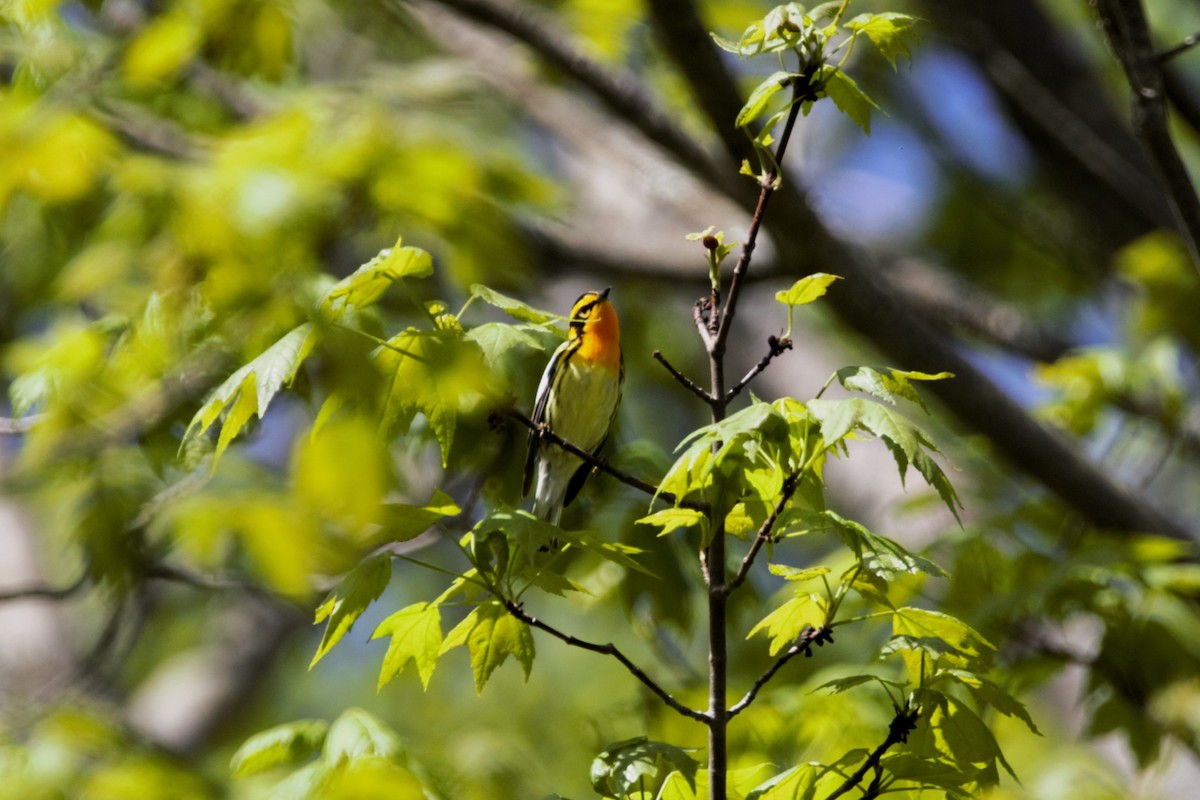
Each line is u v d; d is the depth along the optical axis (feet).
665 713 34.32
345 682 72.95
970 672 20.40
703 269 45.78
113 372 28.09
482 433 32.45
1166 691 32.19
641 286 57.36
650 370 63.36
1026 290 63.31
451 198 30.45
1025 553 34.83
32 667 47.96
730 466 19.11
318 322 18.76
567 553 32.40
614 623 49.32
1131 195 47.80
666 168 50.83
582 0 43.60
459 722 64.90
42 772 22.98
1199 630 34.09
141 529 32.60
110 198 29.22
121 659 46.78
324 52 57.06
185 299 25.55
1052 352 49.75
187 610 72.84
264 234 25.03
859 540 18.76
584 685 65.92
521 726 63.82
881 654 20.57
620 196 59.98
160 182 25.54
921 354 37.63
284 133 28.96
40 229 34.58
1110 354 39.06
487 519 20.03
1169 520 39.19
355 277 20.25
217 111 41.78
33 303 36.81
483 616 21.20
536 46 39.11
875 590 20.12
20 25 29.37
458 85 49.39
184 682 65.82
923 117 61.77
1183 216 25.48
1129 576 31.40
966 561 34.86
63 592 33.42
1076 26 58.70
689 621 33.30
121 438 27.76
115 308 28.45
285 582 15.21
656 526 32.86
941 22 47.44
